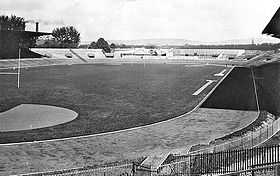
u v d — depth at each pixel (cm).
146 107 3891
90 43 12612
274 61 7656
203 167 1495
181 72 7719
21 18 10656
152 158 1428
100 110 3700
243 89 5022
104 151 2220
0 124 2980
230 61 10881
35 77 6562
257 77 6234
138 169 1355
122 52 12888
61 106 3934
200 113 3538
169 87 5481
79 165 1930
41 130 2791
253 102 4031
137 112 3600
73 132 2739
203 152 1742
